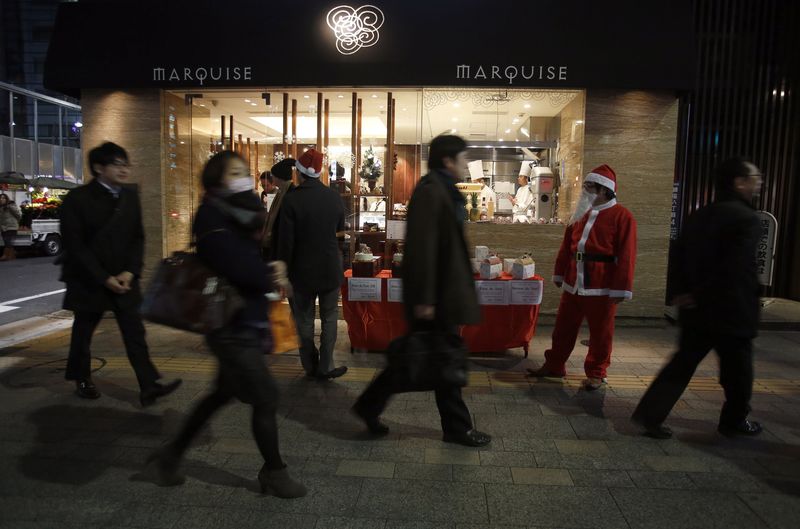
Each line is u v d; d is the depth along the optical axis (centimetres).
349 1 609
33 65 4909
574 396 407
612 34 594
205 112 758
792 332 627
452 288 282
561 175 694
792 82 759
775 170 775
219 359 248
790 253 787
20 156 2322
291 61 610
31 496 261
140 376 367
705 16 759
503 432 342
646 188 621
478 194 666
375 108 723
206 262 241
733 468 297
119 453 307
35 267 1284
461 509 254
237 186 241
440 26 603
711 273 312
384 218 728
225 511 250
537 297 490
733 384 325
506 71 596
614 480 282
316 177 416
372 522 242
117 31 632
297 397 399
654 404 330
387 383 308
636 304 631
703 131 771
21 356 499
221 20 622
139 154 656
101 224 354
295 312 425
